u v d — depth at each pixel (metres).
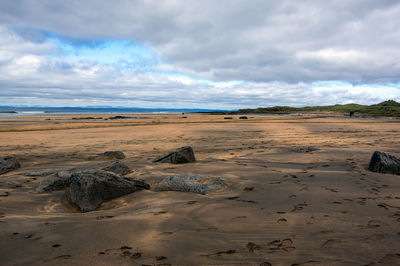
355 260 1.95
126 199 3.85
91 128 17.59
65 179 4.51
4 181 4.88
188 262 1.95
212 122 23.69
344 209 3.07
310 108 76.44
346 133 13.68
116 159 7.29
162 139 11.99
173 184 4.22
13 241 2.30
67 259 2.00
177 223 2.72
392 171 5.01
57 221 2.84
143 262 1.95
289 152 7.64
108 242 2.29
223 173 5.11
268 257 2.02
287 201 3.42
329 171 5.18
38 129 16.92
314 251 2.10
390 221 2.70
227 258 2.00
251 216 2.89
